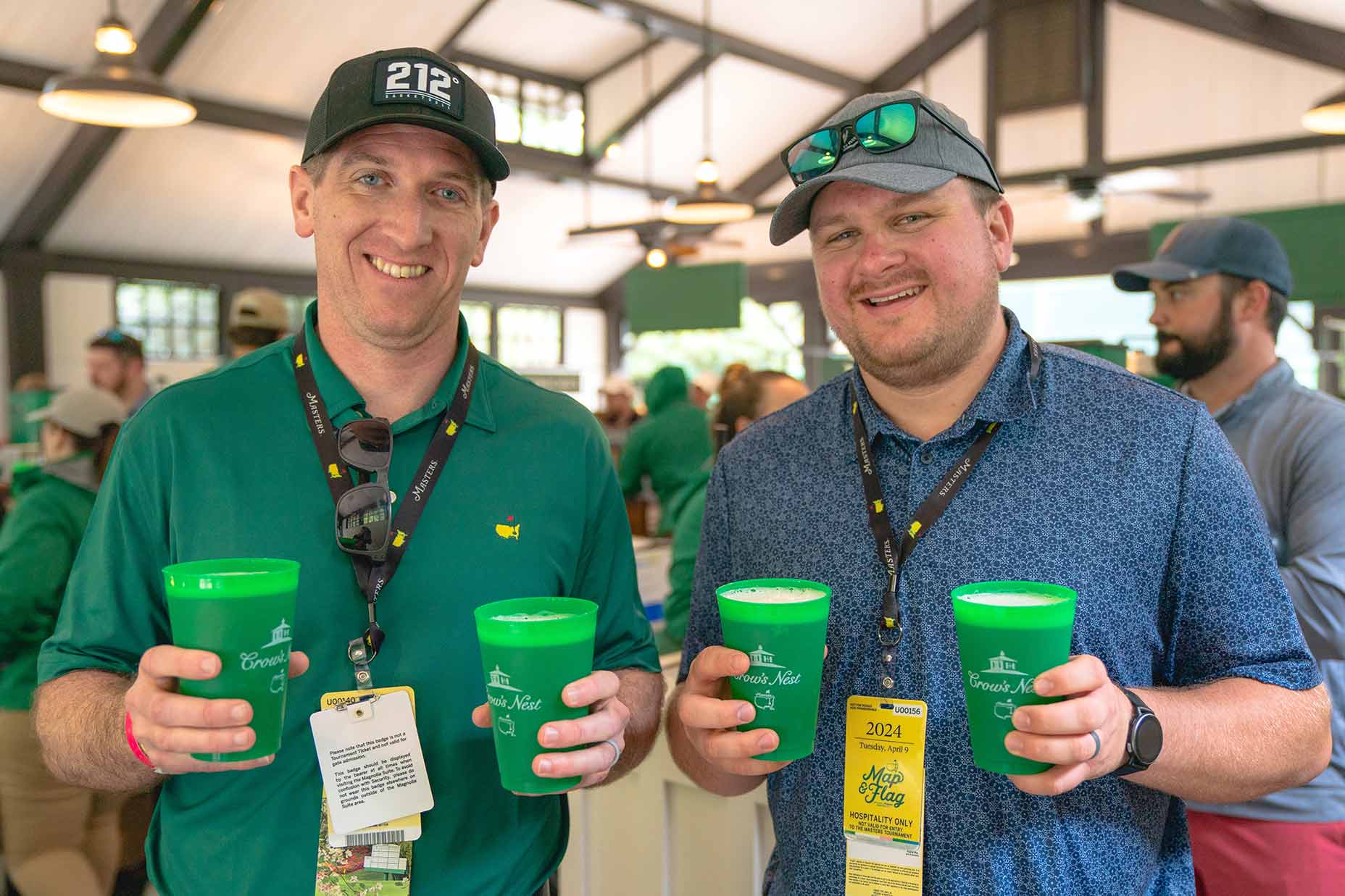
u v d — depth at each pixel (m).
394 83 1.25
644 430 4.74
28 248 9.95
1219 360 2.18
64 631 1.26
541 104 11.98
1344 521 1.83
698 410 4.76
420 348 1.33
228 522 1.25
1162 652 1.21
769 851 2.00
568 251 14.10
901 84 12.61
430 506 1.31
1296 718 1.13
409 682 1.25
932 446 1.23
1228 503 1.17
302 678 1.22
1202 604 1.17
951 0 11.70
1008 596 1.00
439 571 1.28
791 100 12.52
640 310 9.32
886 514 1.24
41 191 9.33
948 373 1.21
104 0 7.56
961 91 12.35
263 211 10.85
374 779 1.18
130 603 1.27
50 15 7.55
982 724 0.97
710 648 1.10
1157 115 10.98
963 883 1.14
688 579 2.91
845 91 12.62
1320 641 1.80
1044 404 1.23
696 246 9.02
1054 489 1.19
